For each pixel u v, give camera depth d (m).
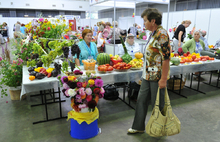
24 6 15.59
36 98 3.55
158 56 1.89
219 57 3.84
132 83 3.36
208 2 8.53
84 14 18.12
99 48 6.34
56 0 16.38
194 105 3.23
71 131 2.28
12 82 3.30
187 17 7.20
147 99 2.16
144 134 2.33
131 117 2.78
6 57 4.32
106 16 9.01
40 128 2.47
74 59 3.04
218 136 2.27
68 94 1.96
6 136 2.28
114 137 2.25
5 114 2.88
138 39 6.88
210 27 6.38
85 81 2.06
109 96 3.30
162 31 1.74
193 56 3.42
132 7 5.81
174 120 1.92
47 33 2.88
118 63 2.65
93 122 2.21
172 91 3.92
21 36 3.65
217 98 3.56
